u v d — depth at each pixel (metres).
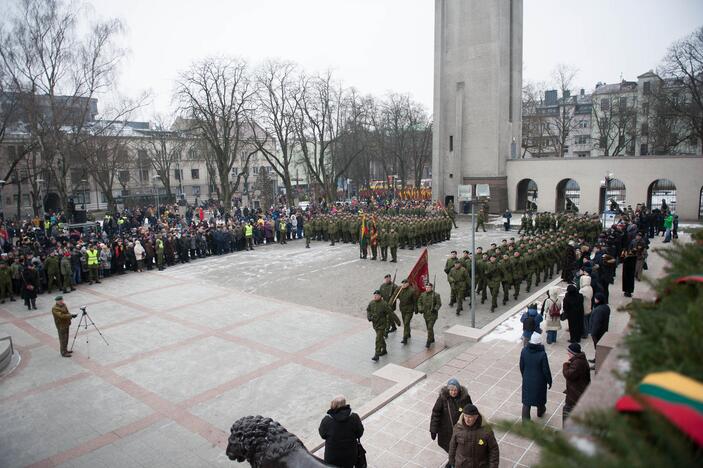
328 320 17.31
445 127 49.31
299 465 5.62
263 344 15.04
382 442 8.81
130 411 11.12
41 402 11.62
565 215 33.50
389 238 27.20
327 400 11.45
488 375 11.30
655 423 1.52
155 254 26.94
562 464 1.66
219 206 54.44
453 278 17.69
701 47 40.53
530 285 20.22
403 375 11.29
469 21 46.94
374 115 57.25
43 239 31.77
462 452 6.36
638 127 64.31
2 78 29.97
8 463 9.22
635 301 2.96
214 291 21.62
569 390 8.20
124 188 62.69
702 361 1.92
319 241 35.97
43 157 34.62
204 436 10.05
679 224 36.12
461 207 48.84
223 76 41.88
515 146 49.56
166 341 15.45
